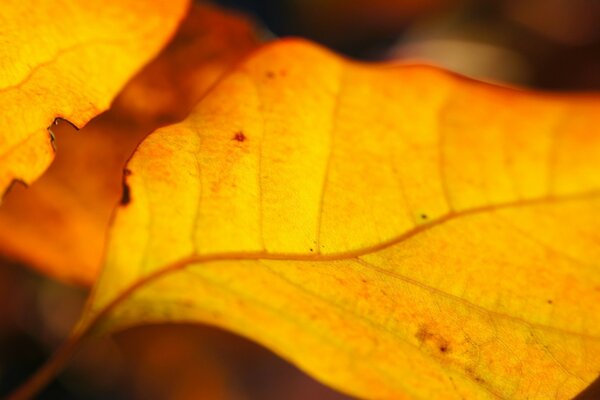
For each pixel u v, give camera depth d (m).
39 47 0.16
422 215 0.17
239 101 0.17
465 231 0.17
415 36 0.31
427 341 0.17
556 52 0.29
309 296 0.18
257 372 0.29
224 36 0.20
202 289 0.18
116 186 0.21
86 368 0.26
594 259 0.17
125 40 0.17
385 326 0.17
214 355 0.26
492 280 0.17
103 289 0.18
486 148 0.17
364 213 0.17
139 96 0.20
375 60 0.31
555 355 0.17
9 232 0.21
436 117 0.17
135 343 0.25
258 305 0.18
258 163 0.17
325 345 0.18
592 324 0.17
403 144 0.17
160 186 0.17
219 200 0.17
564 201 0.17
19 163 0.16
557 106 0.17
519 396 0.17
